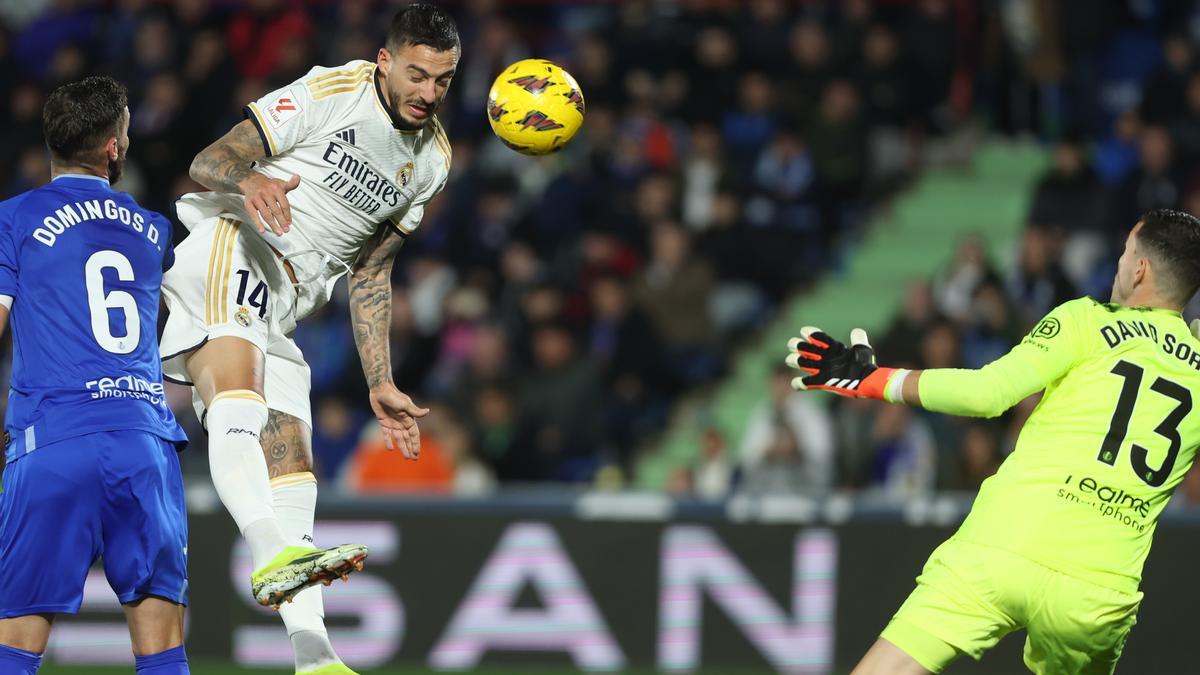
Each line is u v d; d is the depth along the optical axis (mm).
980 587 18031
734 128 49938
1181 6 57500
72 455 18312
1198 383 18438
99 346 18656
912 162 51219
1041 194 47125
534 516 34188
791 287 47625
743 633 33812
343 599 34000
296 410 20844
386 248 21500
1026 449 18484
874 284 48375
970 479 38625
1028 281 43844
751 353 46781
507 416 41656
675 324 45375
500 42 53250
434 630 33969
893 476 38781
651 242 47312
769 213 47906
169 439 19125
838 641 33750
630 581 33969
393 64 19547
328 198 20141
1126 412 18203
